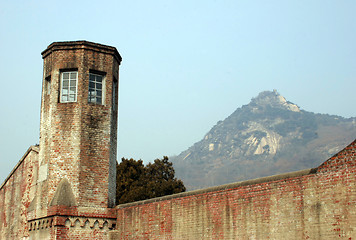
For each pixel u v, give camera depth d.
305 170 14.34
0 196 28.50
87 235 21.36
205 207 17.47
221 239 16.58
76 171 21.92
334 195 13.30
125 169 50.84
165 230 18.98
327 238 13.26
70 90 23.19
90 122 22.75
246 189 16.08
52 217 21.11
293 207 14.39
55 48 23.39
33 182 24.22
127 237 21.09
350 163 13.06
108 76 23.77
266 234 15.08
